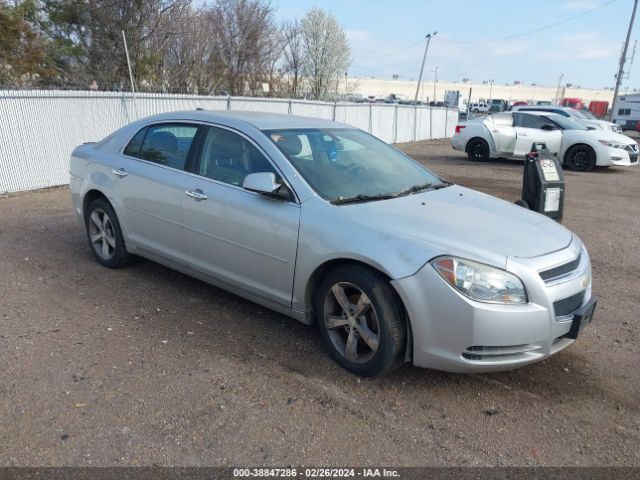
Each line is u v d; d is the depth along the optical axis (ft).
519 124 52.11
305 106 54.65
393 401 10.98
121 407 10.39
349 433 9.93
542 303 10.57
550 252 11.30
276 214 12.57
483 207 13.25
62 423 9.86
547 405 11.08
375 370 11.35
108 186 16.88
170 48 76.84
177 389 11.06
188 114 15.70
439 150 67.15
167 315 14.52
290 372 11.90
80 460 8.95
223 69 87.51
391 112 74.18
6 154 30.14
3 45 55.62
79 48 66.28
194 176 14.56
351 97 198.49
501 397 11.30
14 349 12.42
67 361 11.99
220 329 13.82
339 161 14.19
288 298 12.71
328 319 12.21
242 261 13.43
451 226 11.55
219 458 9.14
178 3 72.49
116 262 17.42
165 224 15.23
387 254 10.89
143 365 11.95
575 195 35.94
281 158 13.14
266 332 13.75
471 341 10.40
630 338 14.23
